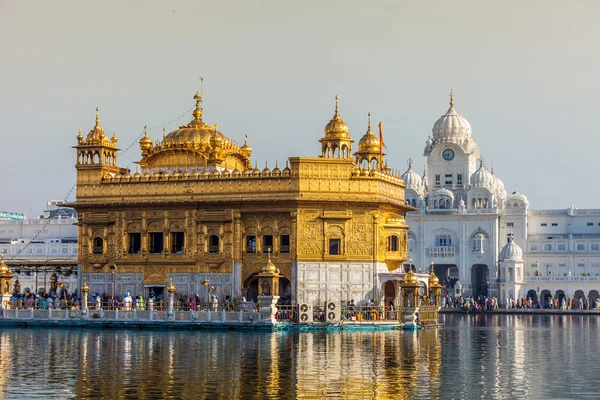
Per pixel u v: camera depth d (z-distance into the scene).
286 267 79.75
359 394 41.06
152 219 84.19
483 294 166.88
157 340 63.69
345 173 80.25
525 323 100.31
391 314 77.81
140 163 90.94
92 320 74.75
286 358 53.19
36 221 148.25
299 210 79.44
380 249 81.12
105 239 85.69
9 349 57.88
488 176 165.75
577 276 156.00
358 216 80.19
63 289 87.81
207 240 82.38
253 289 82.50
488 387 43.28
